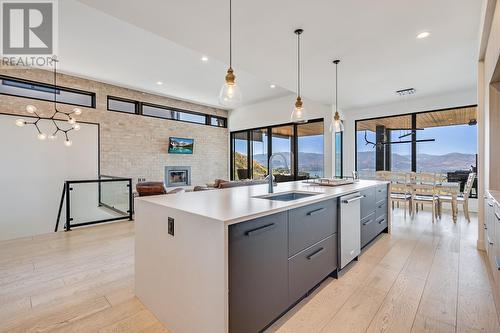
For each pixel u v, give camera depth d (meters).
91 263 2.66
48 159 5.48
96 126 6.03
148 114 7.06
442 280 2.21
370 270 2.44
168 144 7.39
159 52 4.29
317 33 2.71
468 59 3.40
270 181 2.48
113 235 3.71
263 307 1.49
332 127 3.78
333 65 3.60
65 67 5.04
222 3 2.19
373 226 3.16
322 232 2.09
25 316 1.73
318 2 2.19
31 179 5.30
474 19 2.45
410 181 4.80
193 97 7.42
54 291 2.07
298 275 1.80
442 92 5.01
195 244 1.40
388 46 3.02
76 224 4.29
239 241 1.33
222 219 1.26
